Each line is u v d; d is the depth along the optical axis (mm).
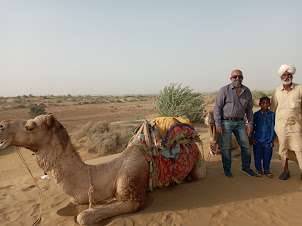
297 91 5355
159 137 4672
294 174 6020
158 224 3924
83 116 31125
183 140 5039
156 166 4617
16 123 3855
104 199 4195
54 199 5148
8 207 4887
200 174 5707
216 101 5789
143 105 53188
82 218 3857
